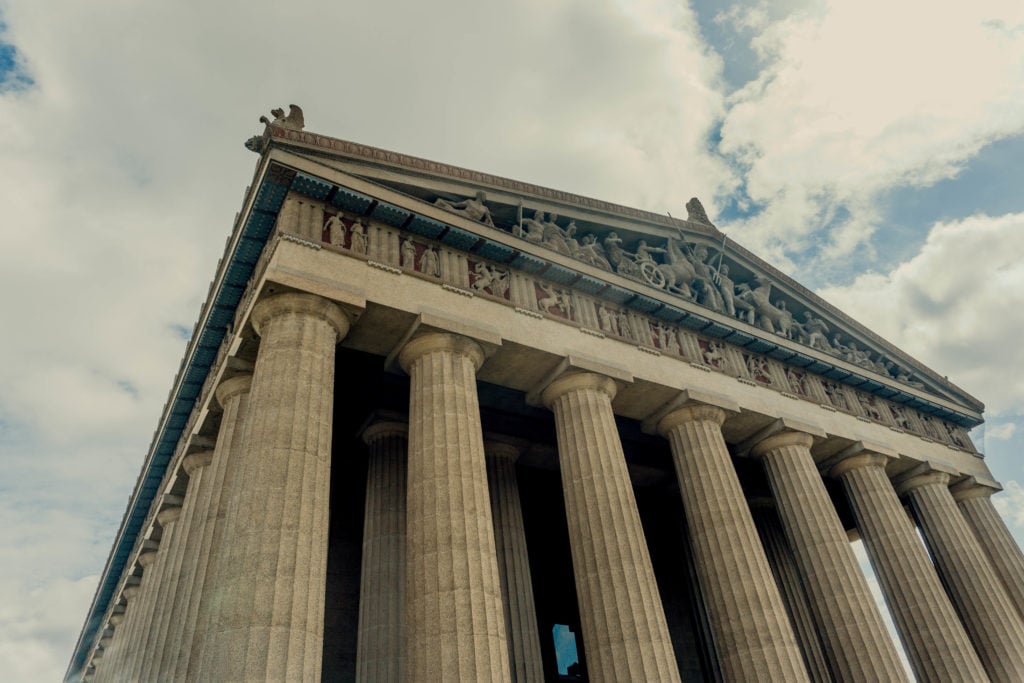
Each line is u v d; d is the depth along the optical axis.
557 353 24.91
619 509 22.67
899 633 30.69
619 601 20.86
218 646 14.77
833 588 27.20
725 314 31.62
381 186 23.47
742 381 30.66
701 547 25.69
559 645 35.09
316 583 16.36
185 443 29.23
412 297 22.52
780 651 22.86
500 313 24.36
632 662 19.81
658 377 27.45
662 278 30.69
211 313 25.05
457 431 20.84
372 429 29.03
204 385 28.16
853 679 25.75
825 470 34.97
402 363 23.02
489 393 29.75
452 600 17.88
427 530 19.14
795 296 36.59
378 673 22.91
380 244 23.16
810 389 33.88
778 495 30.08
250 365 22.42
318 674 15.38
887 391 37.09
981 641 32.25
